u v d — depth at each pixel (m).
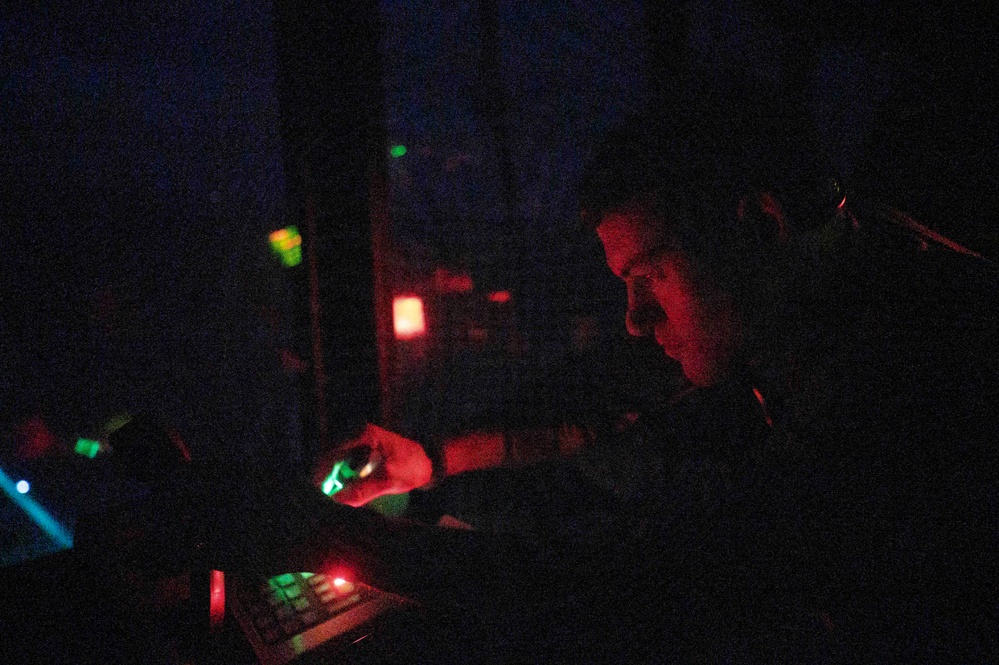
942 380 0.44
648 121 0.54
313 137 1.07
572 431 0.96
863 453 0.44
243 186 1.18
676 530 0.47
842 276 0.50
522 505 1.24
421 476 0.86
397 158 1.37
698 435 0.92
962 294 0.47
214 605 0.56
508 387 1.42
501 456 0.93
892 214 0.62
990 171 0.57
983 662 0.45
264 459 1.14
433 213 1.41
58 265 0.98
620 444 0.97
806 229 0.52
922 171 0.60
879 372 0.45
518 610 0.49
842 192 0.54
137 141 1.07
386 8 1.28
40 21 0.97
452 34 1.34
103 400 1.02
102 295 1.02
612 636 0.45
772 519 0.44
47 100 0.98
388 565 0.51
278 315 1.20
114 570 0.55
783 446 0.47
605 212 0.56
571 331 1.41
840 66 1.15
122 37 1.05
